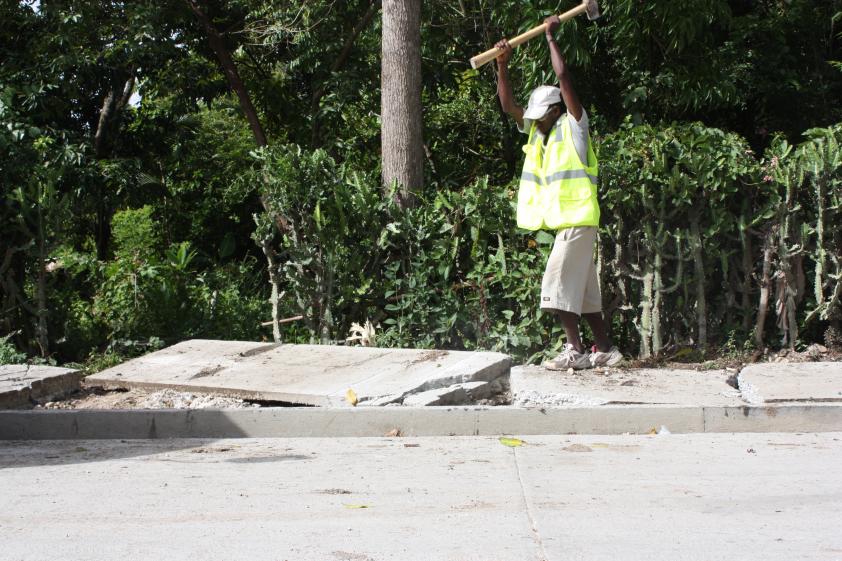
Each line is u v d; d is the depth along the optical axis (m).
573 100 6.83
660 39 11.09
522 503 4.33
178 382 7.02
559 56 6.87
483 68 15.99
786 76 13.27
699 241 7.80
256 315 9.49
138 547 3.72
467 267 8.44
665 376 6.95
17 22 14.42
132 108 17.12
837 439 5.73
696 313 7.93
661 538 3.75
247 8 15.02
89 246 18.42
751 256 7.96
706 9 10.55
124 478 5.01
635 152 7.78
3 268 8.52
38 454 5.80
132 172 14.79
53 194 8.70
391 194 8.75
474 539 3.77
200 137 18.47
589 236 6.86
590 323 7.23
